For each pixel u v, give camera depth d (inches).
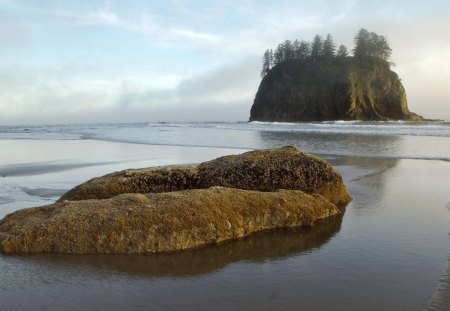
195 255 275.4
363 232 320.8
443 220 349.4
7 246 275.7
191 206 307.3
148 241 281.3
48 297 213.2
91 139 1547.7
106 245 277.1
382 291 215.5
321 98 4190.5
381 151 932.6
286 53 4975.4
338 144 1115.9
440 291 213.3
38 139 1590.8
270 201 343.9
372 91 4224.9
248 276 239.8
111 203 307.1
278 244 297.6
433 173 610.2
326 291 217.0
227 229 308.8
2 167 730.8
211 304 204.1
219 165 424.8
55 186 527.8
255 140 1315.2
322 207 367.6
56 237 278.7
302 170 417.4
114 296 214.1
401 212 380.2
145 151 1007.6
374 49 4660.4
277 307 200.2
